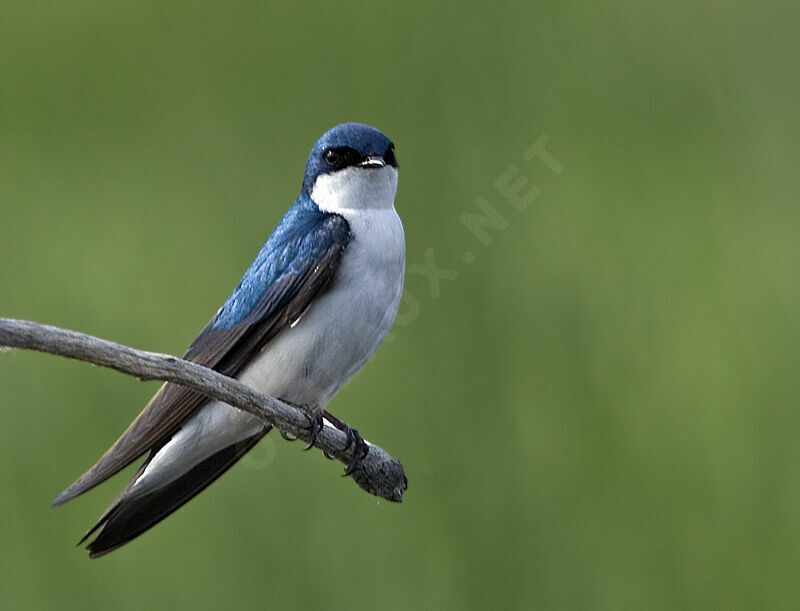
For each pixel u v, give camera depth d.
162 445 8.50
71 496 7.78
